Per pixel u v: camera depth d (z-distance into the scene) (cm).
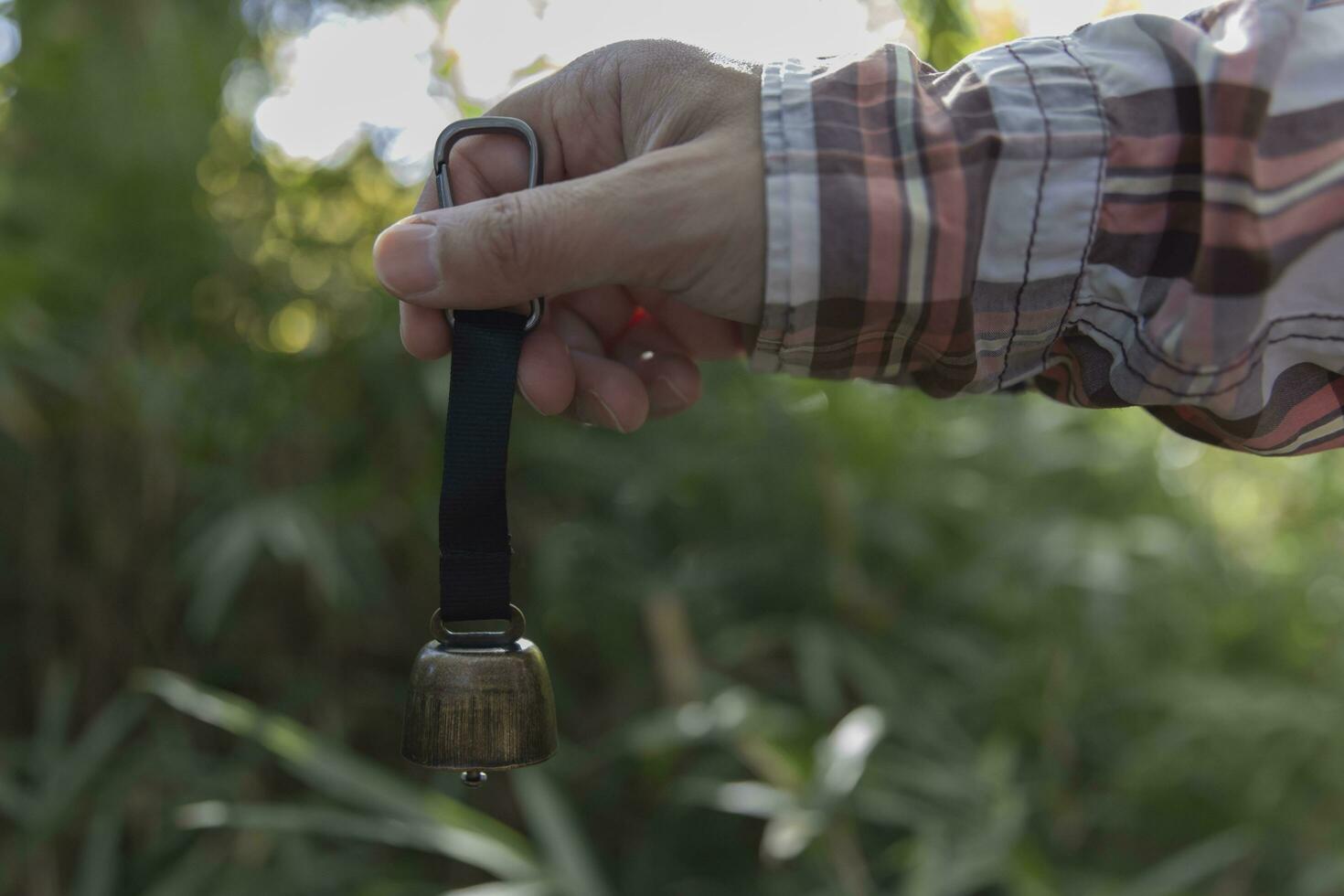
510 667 62
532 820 122
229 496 146
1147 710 170
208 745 146
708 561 161
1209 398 57
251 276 154
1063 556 164
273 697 149
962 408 186
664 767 140
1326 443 63
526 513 161
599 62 65
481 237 55
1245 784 162
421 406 150
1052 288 58
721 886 143
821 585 164
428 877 144
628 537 161
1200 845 157
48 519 144
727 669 165
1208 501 209
